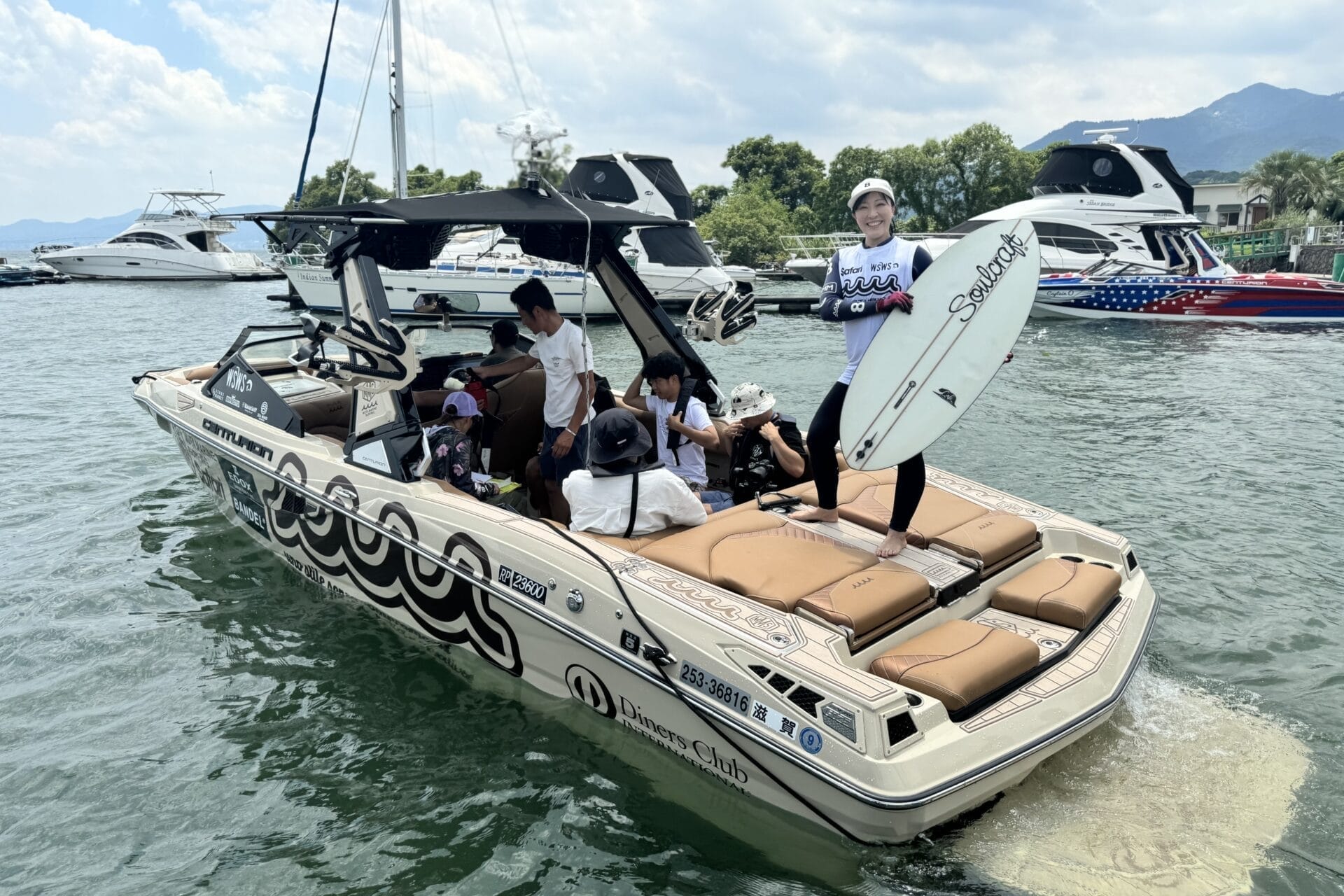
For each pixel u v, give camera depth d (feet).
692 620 11.44
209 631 16.63
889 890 9.93
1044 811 10.72
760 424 15.85
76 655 15.90
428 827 11.55
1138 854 10.11
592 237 18.19
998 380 43.73
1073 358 52.24
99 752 13.21
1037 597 12.62
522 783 12.35
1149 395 39.47
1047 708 10.92
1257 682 14.20
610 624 12.21
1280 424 33.30
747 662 10.86
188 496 24.03
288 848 11.21
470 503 14.46
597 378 18.78
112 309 91.15
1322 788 11.30
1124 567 13.92
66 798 12.20
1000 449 29.35
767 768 10.71
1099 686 11.52
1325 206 176.14
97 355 52.95
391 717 13.94
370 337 15.01
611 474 13.51
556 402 16.49
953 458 28.12
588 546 12.97
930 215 170.71
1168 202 77.92
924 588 12.05
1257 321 70.38
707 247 79.61
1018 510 15.24
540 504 17.39
